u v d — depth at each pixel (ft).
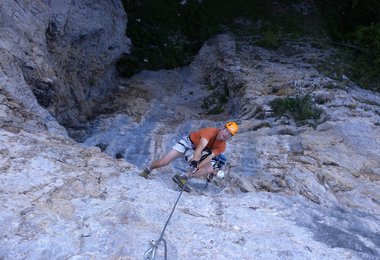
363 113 36.63
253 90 42.88
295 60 55.36
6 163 16.90
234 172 24.85
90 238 13.34
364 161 28.43
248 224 16.52
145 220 14.94
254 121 35.47
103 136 34.37
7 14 30.25
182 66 61.98
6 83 25.30
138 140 33.32
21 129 21.21
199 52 62.13
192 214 16.53
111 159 20.72
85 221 14.17
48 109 32.09
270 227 16.56
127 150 31.07
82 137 35.58
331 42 62.64
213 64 57.11
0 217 13.51
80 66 44.78
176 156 19.06
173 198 17.29
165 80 56.24
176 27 66.23
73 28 41.86
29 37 31.76
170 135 34.55
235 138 31.55
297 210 18.70
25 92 26.71
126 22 61.98
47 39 37.58
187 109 47.06
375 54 54.65
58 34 38.24
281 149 29.22
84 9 46.37
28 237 12.99
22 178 16.11
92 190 16.61
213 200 17.93
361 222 18.88
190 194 18.63
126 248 13.06
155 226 14.73
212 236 14.73
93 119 40.93
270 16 69.15
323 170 25.86
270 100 38.91
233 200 19.17
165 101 48.88
